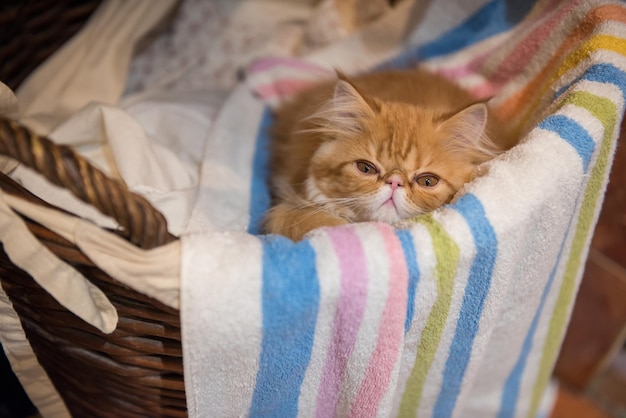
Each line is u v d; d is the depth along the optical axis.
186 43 0.63
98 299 0.38
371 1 0.61
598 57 0.43
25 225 0.36
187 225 0.47
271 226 0.48
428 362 0.43
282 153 0.52
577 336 0.61
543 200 0.38
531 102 0.49
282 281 0.35
